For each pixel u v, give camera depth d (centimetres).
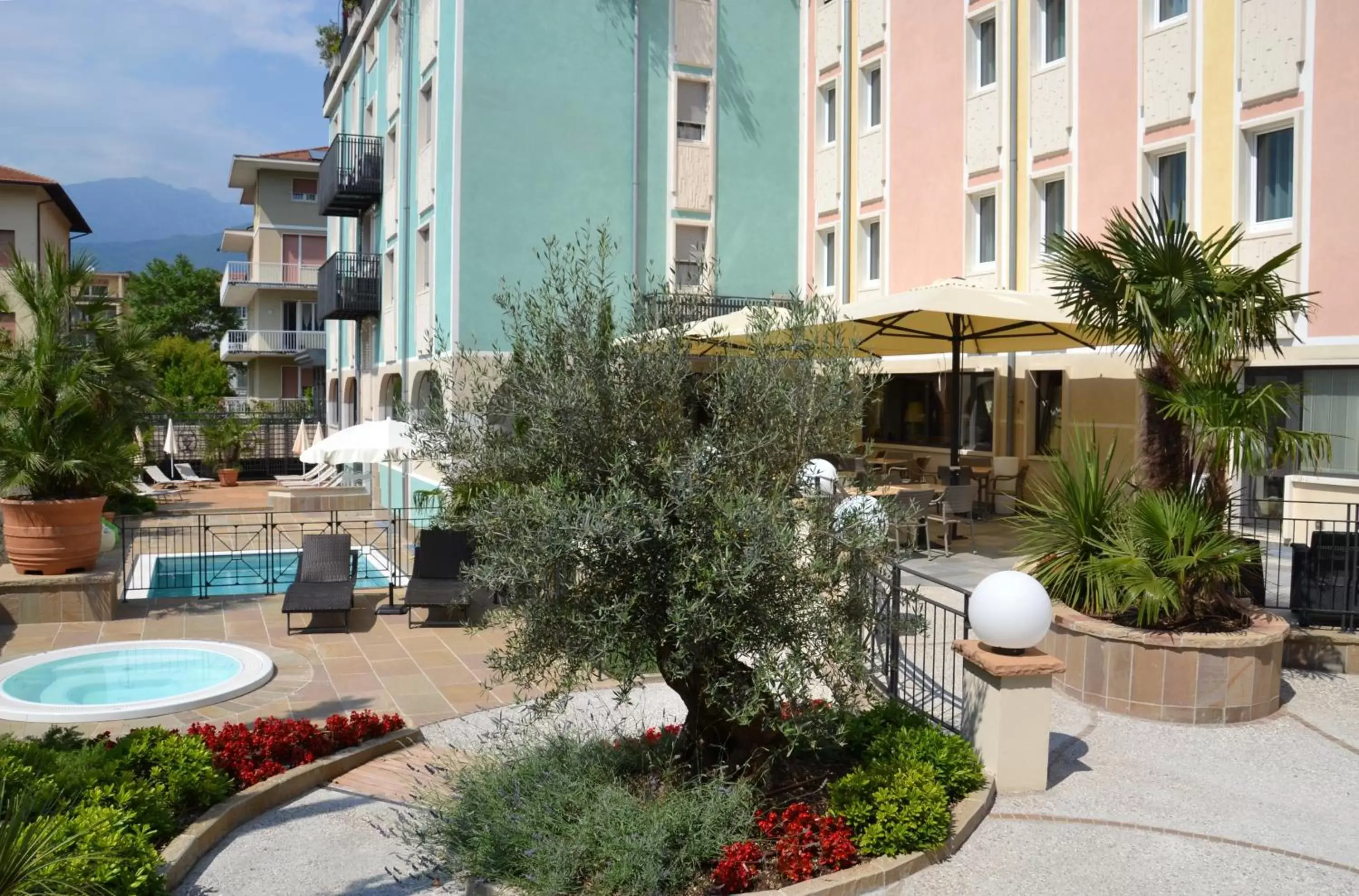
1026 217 1694
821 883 509
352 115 2919
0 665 965
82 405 1196
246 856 573
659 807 543
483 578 527
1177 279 823
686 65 2109
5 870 401
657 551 523
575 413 548
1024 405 1767
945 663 838
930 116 1897
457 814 561
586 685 695
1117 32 1537
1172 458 869
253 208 5297
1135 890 520
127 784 571
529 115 1944
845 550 546
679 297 612
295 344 4453
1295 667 912
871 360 673
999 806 623
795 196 2247
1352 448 1279
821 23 2178
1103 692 806
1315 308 1290
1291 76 1302
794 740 570
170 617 1202
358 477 2778
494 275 1920
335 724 739
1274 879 532
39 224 3459
